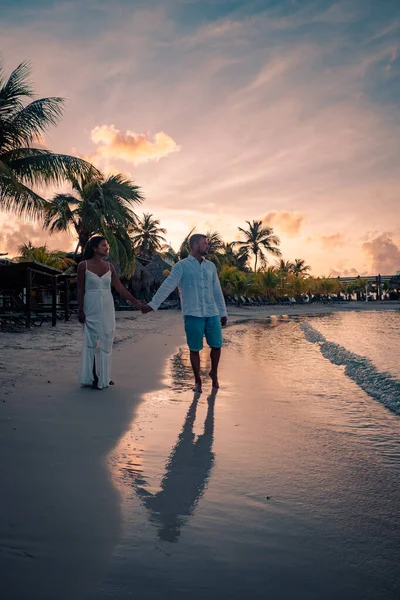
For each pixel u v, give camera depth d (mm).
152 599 1292
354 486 2193
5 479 2170
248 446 2801
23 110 13250
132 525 1731
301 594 1327
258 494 2068
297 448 2791
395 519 1841
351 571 1454
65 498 1969
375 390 4727
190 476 2271
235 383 5078
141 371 5711
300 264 75312
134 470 2338
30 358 6254
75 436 2904
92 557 1501
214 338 4715
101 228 23562
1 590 1317
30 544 1577
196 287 4633
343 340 11094
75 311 19344
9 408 3562
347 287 71438
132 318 19578
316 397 4391
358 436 3082
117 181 25031
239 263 64375
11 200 13664
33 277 12664
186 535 1666
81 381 4453
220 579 1394
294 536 1679
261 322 20641
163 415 3525
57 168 13914
